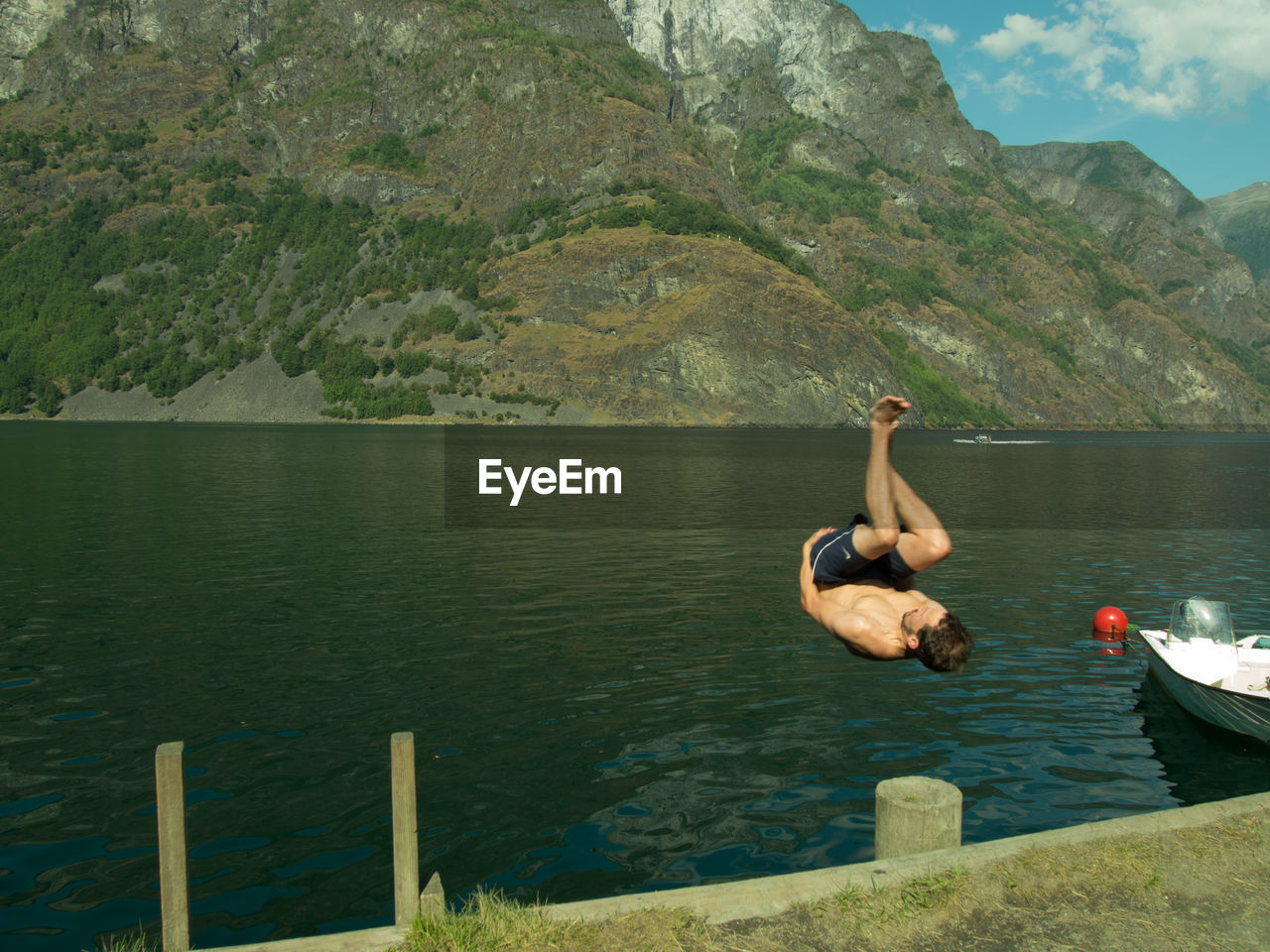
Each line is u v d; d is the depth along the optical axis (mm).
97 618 20969
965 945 6109
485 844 10242
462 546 32531
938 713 14945
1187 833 7637
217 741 13305
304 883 9375
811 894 6594
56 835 10398
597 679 16438
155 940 8367
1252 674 14719
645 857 9992
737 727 14070
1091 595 25516
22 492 51250
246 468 72125
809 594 6215
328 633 19750
